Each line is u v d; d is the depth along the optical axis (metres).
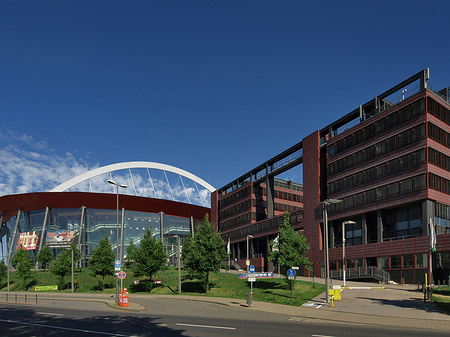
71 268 60.88
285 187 97.75
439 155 51.66
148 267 49.59
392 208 55.28
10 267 105.06
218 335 16.94
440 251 47.41
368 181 58.66
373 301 31.11
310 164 72.38
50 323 21.89
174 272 74.25
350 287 44.34
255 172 98.19
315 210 69.25
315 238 68.31
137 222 113.56
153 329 18.95
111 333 17.83
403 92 55.59
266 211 96.88
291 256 41.94
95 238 106.94
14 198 105.81
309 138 73.31
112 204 109.38
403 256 51.56
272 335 16.97
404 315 23.70
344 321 22.05
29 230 110.31
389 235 55.78
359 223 61.69
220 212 111.62
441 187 51.22
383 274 53.56
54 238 102.44
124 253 107.62
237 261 95.62
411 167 51.97
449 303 28.33
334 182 65.50
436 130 51.84
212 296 40.41
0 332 18.69
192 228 122.81
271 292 39.78
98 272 56.62
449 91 56.06
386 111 56.94
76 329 19.31
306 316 24.23
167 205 116.56
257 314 25.80
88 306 33.59
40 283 69.62
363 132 60.75
